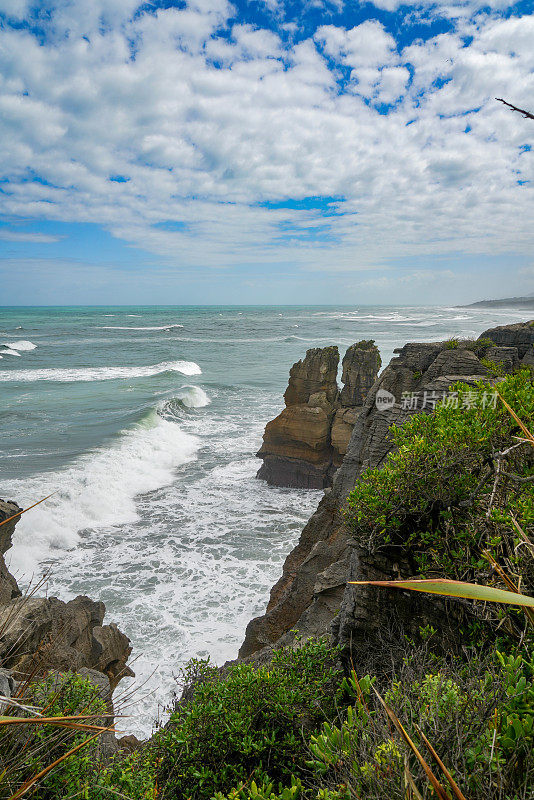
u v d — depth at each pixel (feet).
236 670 16.63
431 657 11.71
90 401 131.03
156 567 53.83
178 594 48.42
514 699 7.86
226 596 48.16
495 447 14.25
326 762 8.67
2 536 27.84
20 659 14.83
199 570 53.31
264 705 14.57
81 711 11.76
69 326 436.35
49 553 55.98
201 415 124.77
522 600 2.60
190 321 540.11
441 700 8.47
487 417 14.90
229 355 249.14
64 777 9.85
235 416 123.95
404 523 14.93
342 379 87.25
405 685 9.82
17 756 8.68
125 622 43.57
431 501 14.58
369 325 437.99
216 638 41.47
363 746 8.00
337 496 38.81
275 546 59.72
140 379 169.78
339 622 17.65
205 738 13.97
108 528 63.46
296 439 81.15
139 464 83.76
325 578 26.58
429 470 14.58
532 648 9.76
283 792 8.68
